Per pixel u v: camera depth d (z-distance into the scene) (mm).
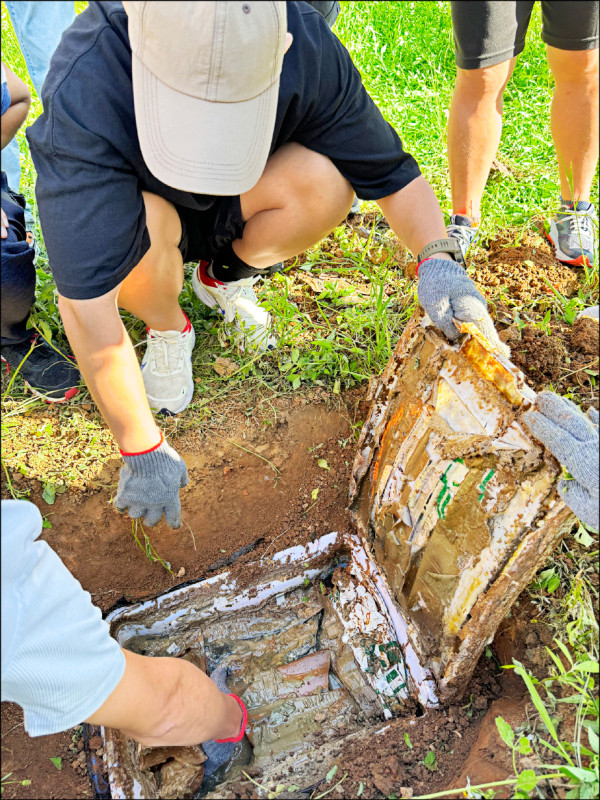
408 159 1814
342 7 3406
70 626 1232
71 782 1703
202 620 2082
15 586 1121
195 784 1657
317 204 1879
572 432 1222
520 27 2068
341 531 2135
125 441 1602
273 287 2521
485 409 1430
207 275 2244
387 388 1832
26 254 1880
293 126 1703
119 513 2012
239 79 1290
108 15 1445
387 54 3439
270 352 2262
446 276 1569
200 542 2117
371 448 1955
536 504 1322
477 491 1471
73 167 1430
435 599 1696
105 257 1474
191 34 1216
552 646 1650
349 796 1535
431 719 1688
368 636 1964
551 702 1534
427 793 1494
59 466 1981
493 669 1768
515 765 1453
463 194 2375
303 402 2164
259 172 1501
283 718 1864
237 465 2104
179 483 1692
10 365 2119
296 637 2049
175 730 1514
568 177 2346
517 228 2598
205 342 2316
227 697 1744
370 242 2602
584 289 2344
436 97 3158
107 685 1298
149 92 1333
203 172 1412
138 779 1640
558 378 1929
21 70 3008
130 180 1520
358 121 1726
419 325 1647
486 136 2189
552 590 1706
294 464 2150
